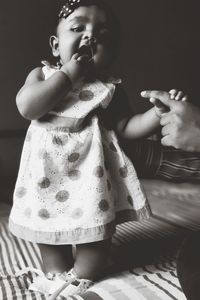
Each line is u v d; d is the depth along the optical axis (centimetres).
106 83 98
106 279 94
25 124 291
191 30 336
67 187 92
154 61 328
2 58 285
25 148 97
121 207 96
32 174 92
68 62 90
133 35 321
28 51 291
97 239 87
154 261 108
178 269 63
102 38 95
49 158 91
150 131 96
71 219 89
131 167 95
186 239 68
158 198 204
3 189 244
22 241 131
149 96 80
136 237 131
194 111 72
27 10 288
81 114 92
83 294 85
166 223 150
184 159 92
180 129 70
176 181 99
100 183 89
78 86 94
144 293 85
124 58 320
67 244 91
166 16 328
